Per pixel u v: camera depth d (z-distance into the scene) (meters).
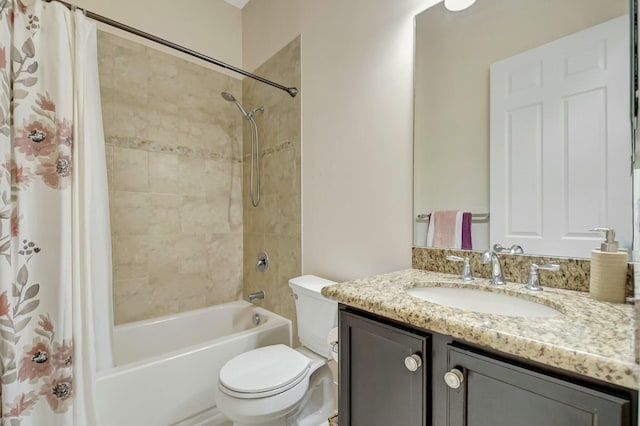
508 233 1.01
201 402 1.51
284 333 1.87
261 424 1.27
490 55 1.06
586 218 0.86
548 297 0.80
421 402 0.69
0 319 1.05
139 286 1.93
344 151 1.55
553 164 0.92
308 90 1.76
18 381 1.09
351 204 1.52
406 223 1.29
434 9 1.21
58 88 1.19
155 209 2.00
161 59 2.01
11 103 1.12
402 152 1.31
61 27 1.21
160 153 2.01
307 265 1.79
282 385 1.20
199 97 2.19
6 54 1.10
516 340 0.54
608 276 0.75
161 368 1.40
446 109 1.18
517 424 0.55
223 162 2.31
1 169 1.07
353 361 0.87
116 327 1.78
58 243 1.17
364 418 0.83
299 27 1.82
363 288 0.92
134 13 1.91
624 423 0.44
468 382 0.62
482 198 1.08
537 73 0.96
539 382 0.53
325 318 1.42
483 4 1.08
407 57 1.29
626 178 0.79
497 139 1.04
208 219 2.24
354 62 1.50
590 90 0.85
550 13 0.93
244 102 2.38
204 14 2.22
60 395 1.15
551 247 0.92
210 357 1.55
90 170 1.28
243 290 2.41
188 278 2.14
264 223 2.16
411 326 0.73
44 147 1.18
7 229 1.08
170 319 1.97
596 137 0.84
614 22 0.81
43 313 1.15
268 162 2.11
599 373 0.45
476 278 1.05
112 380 1.27
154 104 1.98
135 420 1.33
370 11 1.42
